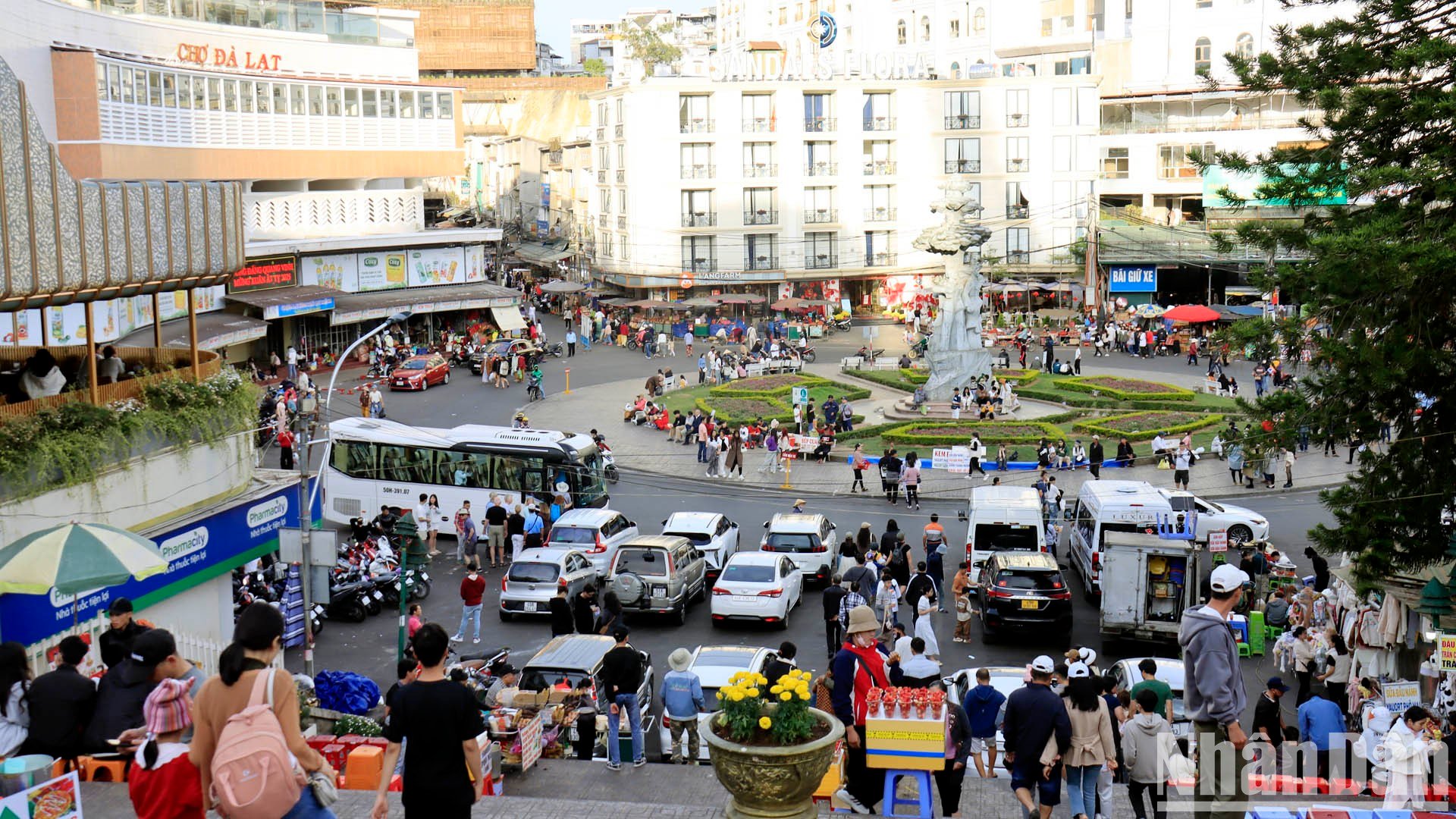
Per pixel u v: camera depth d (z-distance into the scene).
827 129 91.56
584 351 79.12
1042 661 13.82
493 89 138.38
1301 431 23.91
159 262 23.34
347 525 40.62
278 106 71.00
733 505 44.28
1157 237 85.75
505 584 31.19
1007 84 92.94
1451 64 22.97
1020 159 93.69
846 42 121.19
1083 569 33.56
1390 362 21.14
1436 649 20.95
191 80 64.62
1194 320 72.88
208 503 24.73
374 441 40.25
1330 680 23.95
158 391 23.36
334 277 74.19
